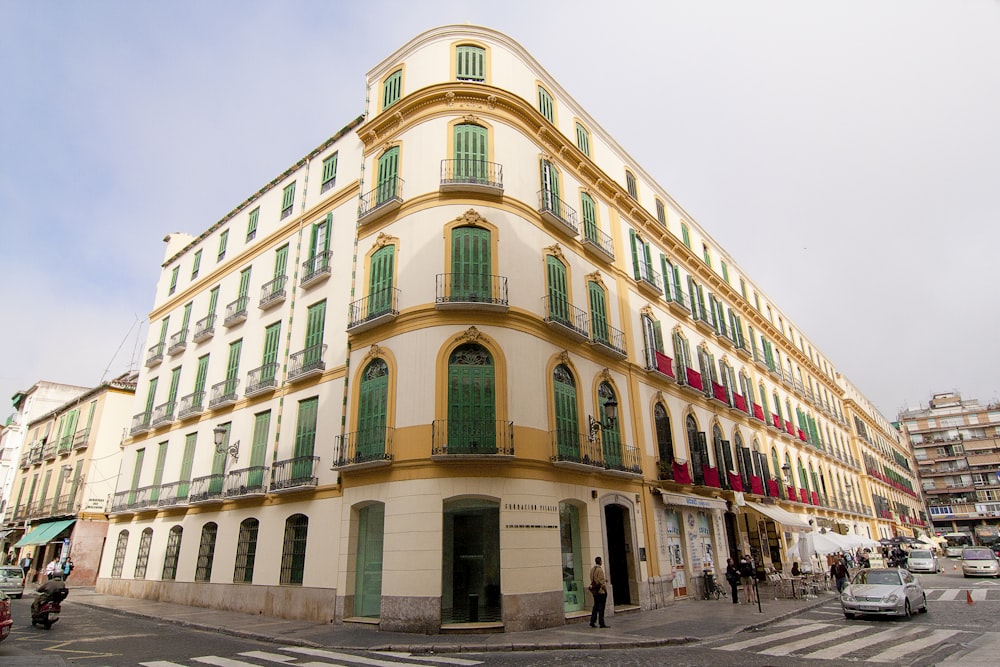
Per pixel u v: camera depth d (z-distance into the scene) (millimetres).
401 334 16422
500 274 16781
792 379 39906
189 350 26531
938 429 94375
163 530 23609
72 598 23359
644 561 18938
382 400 16281
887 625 14609
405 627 13602
